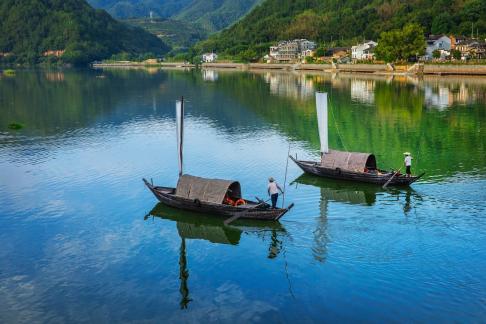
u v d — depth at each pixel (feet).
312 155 164.25
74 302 73.87
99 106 312.50
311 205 112.47
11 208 114.73
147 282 79.46
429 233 93.71
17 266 85.71
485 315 66.95
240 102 322.34
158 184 132.77
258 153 168.25
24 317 70.23
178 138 115.65
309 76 574.56
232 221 104.63
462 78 452.35
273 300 72.59
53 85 487.61
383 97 317.42
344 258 84.79
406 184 123.65
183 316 69.31
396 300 71.15
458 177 131.75
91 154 170.40
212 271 82.43
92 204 117.29
